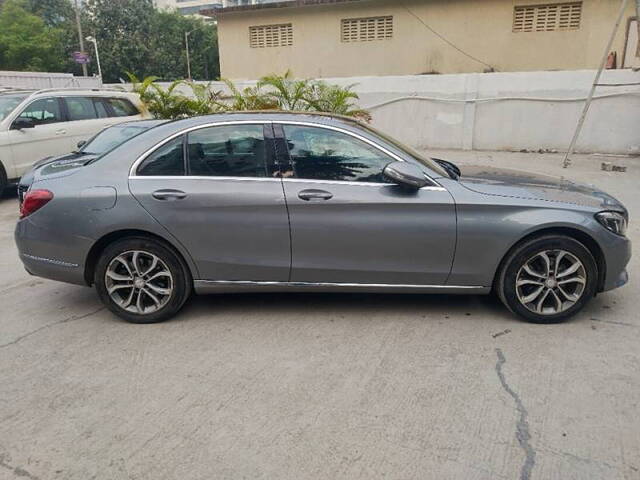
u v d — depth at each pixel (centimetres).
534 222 369
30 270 410
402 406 292
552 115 1294
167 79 5125
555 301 385
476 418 280
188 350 361
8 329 401
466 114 1362
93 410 294
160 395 307
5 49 3931
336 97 1217
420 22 1675
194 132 392
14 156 865
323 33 1806
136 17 4803
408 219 374
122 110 1041
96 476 244
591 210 375
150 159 392
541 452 253
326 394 305
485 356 344
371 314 412
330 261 385
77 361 349
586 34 1520
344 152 385
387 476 239
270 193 379
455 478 238
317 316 411
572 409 286
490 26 1603
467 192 377
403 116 1420
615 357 339
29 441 269
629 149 1248
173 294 399
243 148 389
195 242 386
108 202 384
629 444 257
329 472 243
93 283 416
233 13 1891
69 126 936
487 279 385
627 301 428
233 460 252
